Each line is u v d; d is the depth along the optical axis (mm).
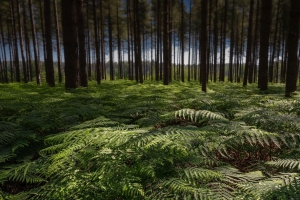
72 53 9734
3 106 5145
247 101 5547
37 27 33062
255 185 1797
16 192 2736
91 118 4918
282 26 29453
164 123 4738
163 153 2113
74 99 6828
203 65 10211
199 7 27875
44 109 4891
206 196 1646
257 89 10898
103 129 2361
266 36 10258
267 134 2445
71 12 9492
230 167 2299
